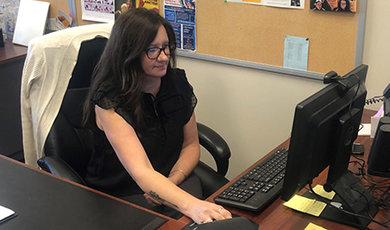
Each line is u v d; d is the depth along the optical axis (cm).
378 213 130
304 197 138
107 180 176
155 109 171
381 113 173
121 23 154
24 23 290
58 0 276
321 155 123
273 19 210
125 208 129
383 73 194
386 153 131
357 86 134
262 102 229
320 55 204
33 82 180
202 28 232
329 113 120
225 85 238
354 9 188
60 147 179
